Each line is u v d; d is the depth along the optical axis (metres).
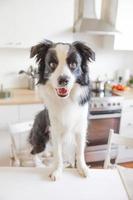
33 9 2.35
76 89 0.96
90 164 2.74
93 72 3.14
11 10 2.30
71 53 0.90
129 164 2.86
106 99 2.57
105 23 2.58
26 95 2.59
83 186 1.05
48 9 2.39
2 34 2.35
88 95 1.02
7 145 2.46
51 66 0.90
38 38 2.45
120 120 2.70
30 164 1.67
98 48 3.04
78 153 1.13
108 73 3.21
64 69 0.88
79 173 1.13
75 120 1.03
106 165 1.63
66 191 1.02
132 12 2.61
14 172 1.13
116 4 2.55
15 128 1.75
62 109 0.98
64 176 1.10
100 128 2.64
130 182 1.09
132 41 2.71
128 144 1.57
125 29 2.64
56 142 1.09
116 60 3.18
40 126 1.28
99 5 2.78
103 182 1.08
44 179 1.08
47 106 1.03
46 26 2.44
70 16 2.47
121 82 3.21
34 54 0.94
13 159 1.92
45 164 1.55
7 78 2.86
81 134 1.09
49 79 0.94
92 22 2.53
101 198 0.98
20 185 1.04
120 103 2.63
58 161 1.13
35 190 1.02
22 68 2.87
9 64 2.82
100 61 3.12
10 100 2.38
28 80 2.88
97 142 2.68
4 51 2.75
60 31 2.49
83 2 2.59
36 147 1.40
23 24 2.37
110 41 2.78
